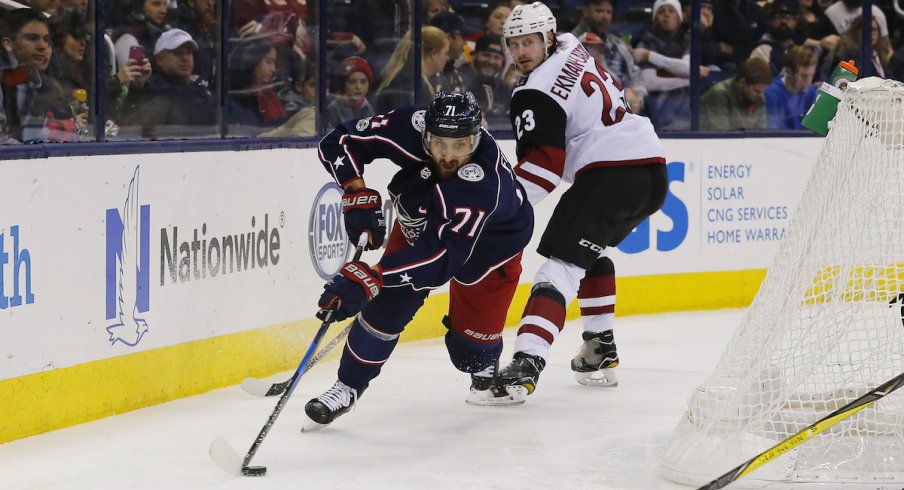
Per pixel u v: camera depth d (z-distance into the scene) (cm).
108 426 1472
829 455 1181
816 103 1311
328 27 2245
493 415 1538
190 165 1678
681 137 2623
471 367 1547
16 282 1393
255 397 1662
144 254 1594
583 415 1547
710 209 2673
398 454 1323
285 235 1892
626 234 1709
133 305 1577
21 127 1752
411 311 1398
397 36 2359
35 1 1733
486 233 1401
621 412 1572
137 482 1195
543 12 1619
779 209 2777
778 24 2839
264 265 1842
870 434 1192
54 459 1295
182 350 1666
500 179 1325
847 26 2905
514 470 1258
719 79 2816
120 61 1862
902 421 1198
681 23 2736
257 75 2098
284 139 1889
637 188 1641
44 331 1435
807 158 2805
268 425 1237
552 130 1598
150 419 1514
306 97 2203
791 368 1205
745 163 2719
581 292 1738
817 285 1212
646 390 1734
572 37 1677
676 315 2578
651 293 2602
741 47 2820
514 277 1488
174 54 1934
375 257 2162
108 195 1531
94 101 1777
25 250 1405
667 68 2741
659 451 1341
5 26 1723
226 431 1436
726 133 2683
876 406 1243
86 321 1499
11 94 1738
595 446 1368
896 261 1227
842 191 1217
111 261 1538
